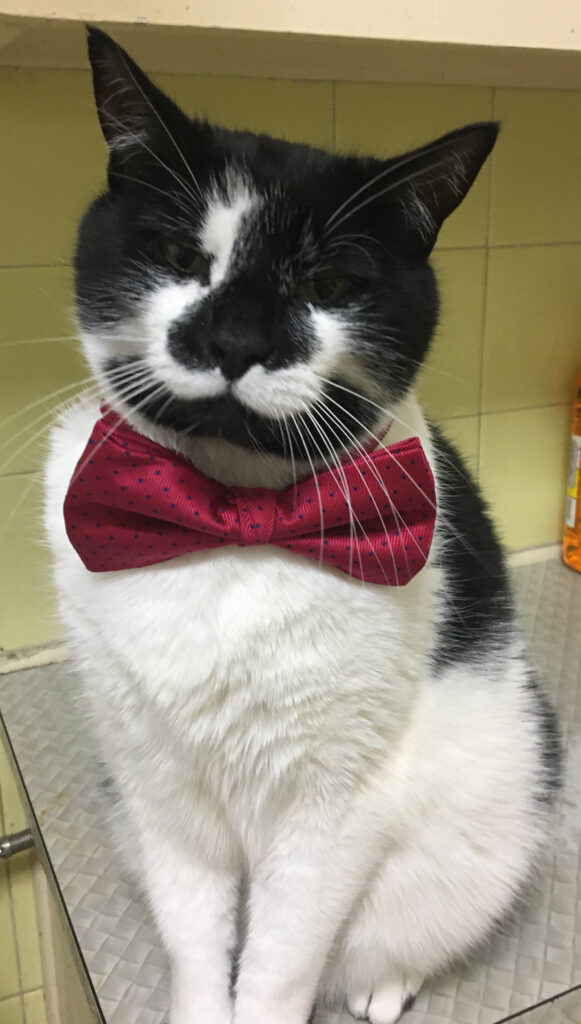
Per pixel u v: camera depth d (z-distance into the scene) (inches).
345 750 22.0
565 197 42.7
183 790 24.5
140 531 20.3
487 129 20.0
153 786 24.7
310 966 24.0
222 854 25.9
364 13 26.1
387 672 21.7
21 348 35.5
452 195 21.2
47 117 32.9
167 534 20.2
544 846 29.8
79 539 20.7
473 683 27.0
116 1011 25.6
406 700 23.2
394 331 20.8
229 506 20.4
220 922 26.0
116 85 19.4
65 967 38.7
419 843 26.0
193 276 19.5
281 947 23.7
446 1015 26.0
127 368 19.8
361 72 35.1
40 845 31.5
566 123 41.2
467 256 41.7
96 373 21.1
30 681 39.6
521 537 50.3
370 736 22.3
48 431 30.4
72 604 23.0
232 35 26.0
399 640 21.9
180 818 25.2
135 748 24.0
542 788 29.3
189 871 25.9
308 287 19.8
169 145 19.4
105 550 20.6
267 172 19.5
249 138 21.4
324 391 19.7
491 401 45.6
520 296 43.8
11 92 32.1
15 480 37.2
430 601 23.9
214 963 25.4
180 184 19.4
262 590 20.6
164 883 25.8
